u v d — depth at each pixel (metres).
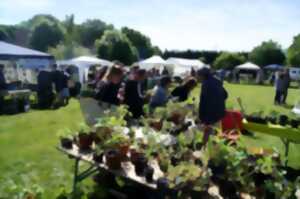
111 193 3.45
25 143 5.67
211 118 4.87
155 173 2.78
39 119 8.02
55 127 7.09
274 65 41.59
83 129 3.29
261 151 2.87
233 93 19.00
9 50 11.29
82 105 4.80
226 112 5.12
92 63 17.69
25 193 2.81
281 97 13.46
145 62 25.38
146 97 6.41
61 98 10.43
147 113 4.89
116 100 4.74
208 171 2.51
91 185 3.72
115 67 4.68
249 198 2.43
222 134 3.26
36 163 4.60
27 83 11.59
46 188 3.71
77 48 34.47
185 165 2.57
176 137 3.37
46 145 5.55
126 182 3.55
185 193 2.43
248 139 6.78
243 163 2.55
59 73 10.30
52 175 4.16
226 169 2.54
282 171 2.70
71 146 3.30
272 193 2.37
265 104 13.45
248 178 2.50
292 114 5.18
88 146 3.26
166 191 2.46
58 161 4.72
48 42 45.09
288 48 49.34
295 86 31.08
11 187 2.94
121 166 2.90
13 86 10.48
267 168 2.49
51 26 45.88
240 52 48.53
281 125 5.05
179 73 26.09
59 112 9.12
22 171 4.27
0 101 8.96
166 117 4.17
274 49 45.88
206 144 3.00
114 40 36.44
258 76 32.00
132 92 4.91
